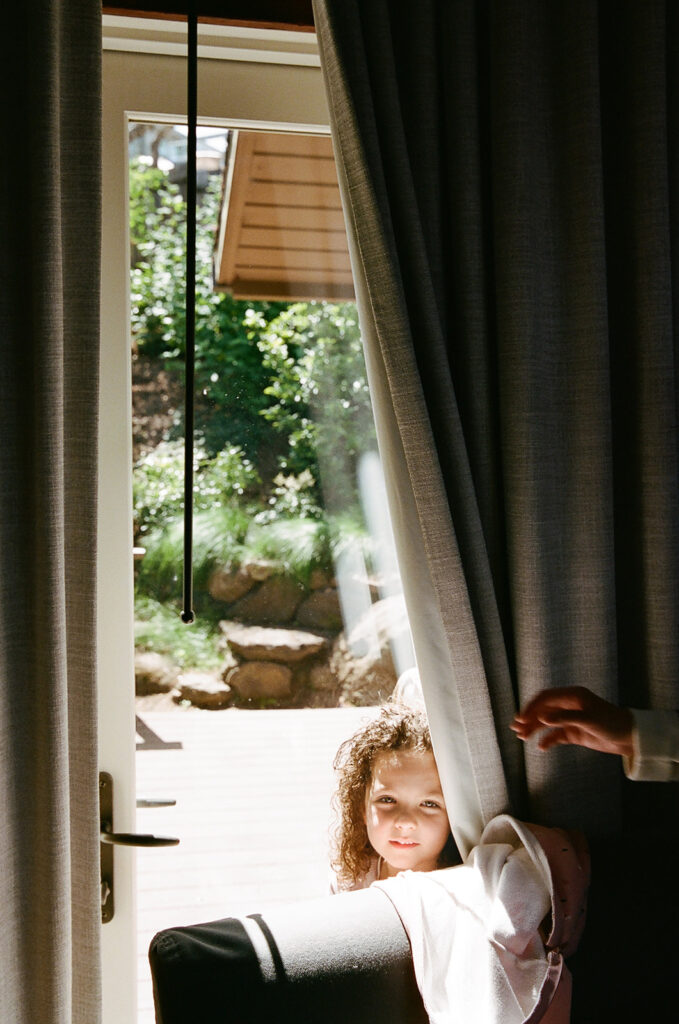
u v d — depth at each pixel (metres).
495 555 1.27
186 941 0.99
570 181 1.26
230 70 1.35
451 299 1.28
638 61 1.28
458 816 1.23
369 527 1.40
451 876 1.13
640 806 1.36
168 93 1.32
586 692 1.07
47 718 1.02
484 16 1.28
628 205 1.30
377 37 1.21
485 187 1.28
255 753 1.34
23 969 1.04
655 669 1.28
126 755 1.29
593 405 1.25
